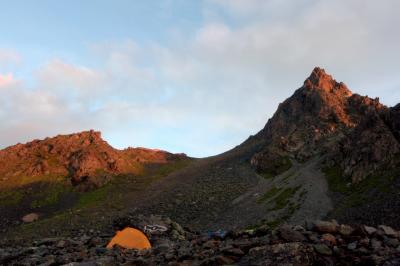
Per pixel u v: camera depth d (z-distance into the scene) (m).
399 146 124.88
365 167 127.88
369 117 149.25
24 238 146.12
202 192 194.88
